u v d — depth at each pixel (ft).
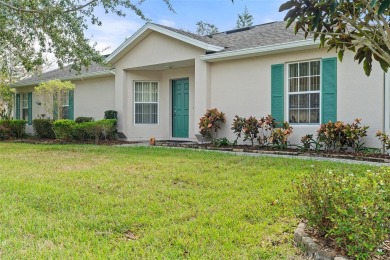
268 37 36.37
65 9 33.83
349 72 28.81
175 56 40.27
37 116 61.05
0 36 36.45
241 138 35.76
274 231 11.93
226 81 36.96
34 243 11.02
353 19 8.55
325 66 30.09
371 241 8.87
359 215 9.11
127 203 15.39
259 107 34.50
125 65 45.88
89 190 17.65
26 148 37.96
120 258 9.89
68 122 45.62
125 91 46.50
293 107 32.48
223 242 11.03
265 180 19.04
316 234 10.87
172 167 23.45
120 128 46.65
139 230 12.28
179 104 45.73
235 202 15.17
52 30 35.68
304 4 9.03
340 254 9.48
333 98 29.71
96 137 44.65
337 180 11.22
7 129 54.70
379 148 27.35
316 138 30.60
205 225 12.54
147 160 26.84
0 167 24.52
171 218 13.35
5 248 10.50
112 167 23.95
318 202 10.52
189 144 38.65
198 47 37.58
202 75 37.86
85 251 10.41
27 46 38.32
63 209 14.61
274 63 33.35
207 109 37.88
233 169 22.39
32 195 16.48
